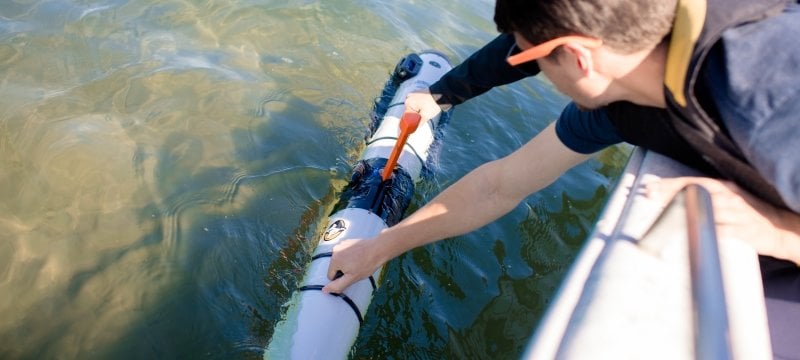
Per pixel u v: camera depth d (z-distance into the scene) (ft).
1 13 11.07
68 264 7.25
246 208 8.54
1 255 7.18
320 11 14.03
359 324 7.09
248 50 12.16
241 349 6.75
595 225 3.83
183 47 11.64
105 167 8.62
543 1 3.35
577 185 11.00
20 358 6.22
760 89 2.93
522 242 9.32
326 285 6.84
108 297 6.98
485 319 7.92
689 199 3.62
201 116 10.03
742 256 3.43
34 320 6.60
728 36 3.00
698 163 4.13
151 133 9.43
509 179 5.75
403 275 8.18
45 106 9.38
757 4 3.00
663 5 3.17
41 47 10.58
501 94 13.05
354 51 13.14
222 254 7.77
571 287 3.17
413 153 9.70
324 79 11.96
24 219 7.68
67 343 6.44
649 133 4.22
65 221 7.77
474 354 7.45
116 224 7.88
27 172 8.29
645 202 3.82
